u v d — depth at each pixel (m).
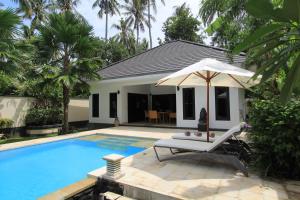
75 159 8.68
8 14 8.91
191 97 13.23
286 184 4.61
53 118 14.62
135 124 15.66
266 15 1.64
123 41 38.31
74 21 13.11
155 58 16.86
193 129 13.05
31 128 13.77
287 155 4.75
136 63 17.39
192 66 6.36
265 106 5.05
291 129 4.57
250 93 11.96
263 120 4.96
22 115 14.01
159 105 18.89
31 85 13.72
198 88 12.91
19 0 15.82
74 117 17.97
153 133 12.04
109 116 17.19
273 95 6.79
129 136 11.54
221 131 11.83
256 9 1.63
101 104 17.72
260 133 4.97
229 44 8.80
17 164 8.12
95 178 5.21
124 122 16.53
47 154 9.47
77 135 12.10
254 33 1.79
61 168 7.61
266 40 1.93
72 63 13.10
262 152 4.98
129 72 15.57
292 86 1.83
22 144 9.88
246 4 1.65
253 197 4.05
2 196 5.55
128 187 4.70
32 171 7.33
